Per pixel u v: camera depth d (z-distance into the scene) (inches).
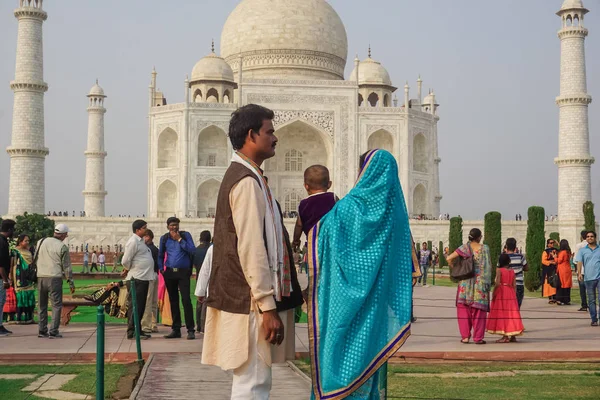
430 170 3604.8
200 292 717.9
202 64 3614.7
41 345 735.1
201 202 3420.3
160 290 922.1
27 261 968.3
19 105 2994.6
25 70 2989.7
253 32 3769.7
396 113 3449.8
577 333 855.1
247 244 284.8
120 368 610.5
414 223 3181.6
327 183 419.2
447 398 486.0
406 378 567.8
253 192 290.2
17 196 2979.8
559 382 547.5
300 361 649.6
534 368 620.1
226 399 466.0
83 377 562.3
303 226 383.2
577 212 3056.1
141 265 782.5
